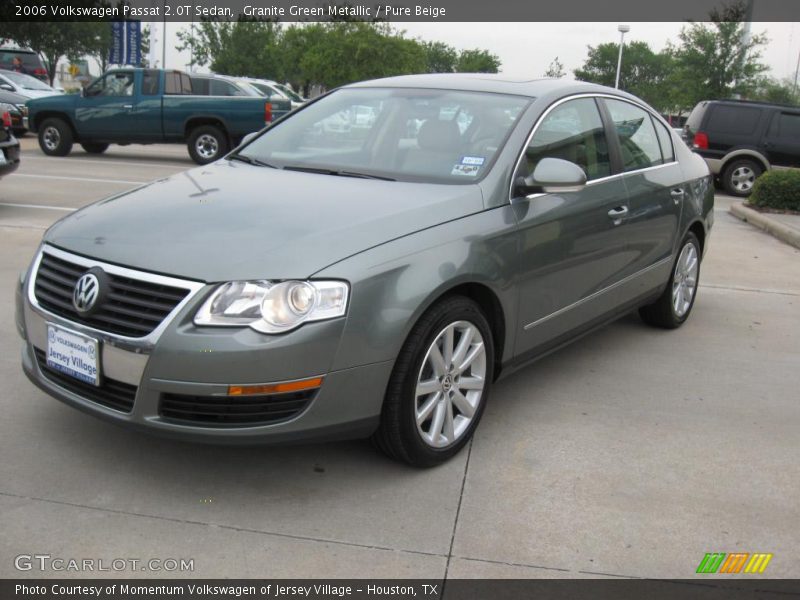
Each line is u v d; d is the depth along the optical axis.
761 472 3.50
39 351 3.30
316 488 3.19
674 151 5.44
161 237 3.08
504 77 4.54
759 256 8.41
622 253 4.54
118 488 3.12
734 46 24.80
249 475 3.27
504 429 3.82
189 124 15.41
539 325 3.90
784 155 14.15
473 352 3.47
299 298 2.84
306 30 43.50
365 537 2.88
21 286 3.39
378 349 2.99
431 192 3.55
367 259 3.00
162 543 2.79
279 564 2.70
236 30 43.72
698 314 6.08
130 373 2.88
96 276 2.99
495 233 3.49
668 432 3.87
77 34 37.91
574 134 4.27
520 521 3.02
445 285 3.18
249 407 2.85
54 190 10.51
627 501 3.20
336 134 4.27
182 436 2.87
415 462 3.31
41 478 3.15
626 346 5.21
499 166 3.72
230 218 3.21
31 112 15.49
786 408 4.26
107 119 15.41
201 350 2.78
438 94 4.29
